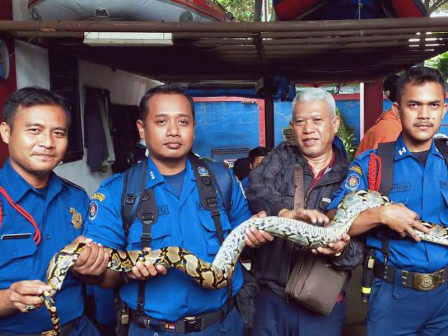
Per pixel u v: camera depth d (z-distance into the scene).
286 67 3.70
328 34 2.04
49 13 2.05
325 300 1.25
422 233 1.20
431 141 1.28
